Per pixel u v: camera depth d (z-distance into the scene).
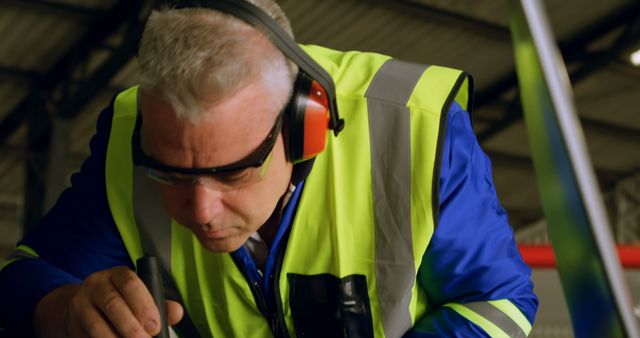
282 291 1.13
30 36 8.20
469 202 1.09
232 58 0.78
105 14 7.86
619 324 0.40
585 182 0.42
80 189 1.19
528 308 1.11
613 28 9.42
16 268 1.13
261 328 1.18
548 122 0.45
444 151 1.09
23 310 1.05
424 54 9.44
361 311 1.12
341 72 1.17
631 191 13.54
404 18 8.66
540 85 0.46
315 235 1.12
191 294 1.18
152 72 0.77
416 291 1.15
